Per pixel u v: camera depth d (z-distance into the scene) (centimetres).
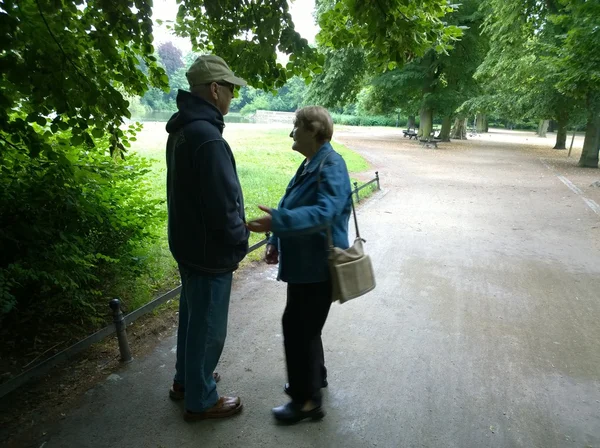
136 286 426
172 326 382
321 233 238
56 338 345
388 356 350
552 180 1421
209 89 235
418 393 303
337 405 288
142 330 371
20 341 335
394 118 6241
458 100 2684
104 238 400
